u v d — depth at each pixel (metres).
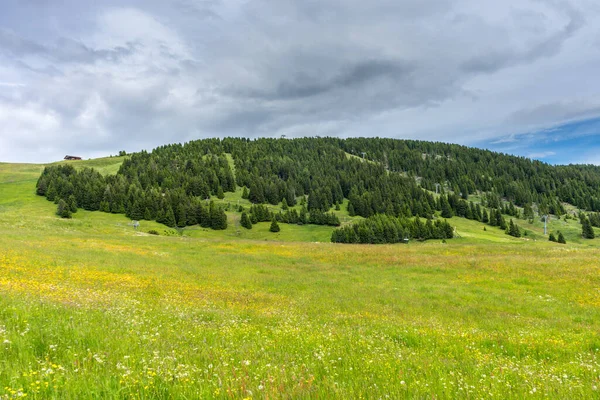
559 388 6.09
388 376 6.23
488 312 18.03
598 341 11.73
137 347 6.75
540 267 30.89
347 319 14.60
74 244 36.53
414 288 24.69
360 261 38.44
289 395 4.61
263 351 7.61
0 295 10.11
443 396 5.22
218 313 13.06
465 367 7.54
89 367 5.25
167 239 53.94
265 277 27.72
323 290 23.09
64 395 4.10
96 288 16.53
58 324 7.59
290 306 17.16
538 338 11.99
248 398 4.14
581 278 26.53
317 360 7.16
